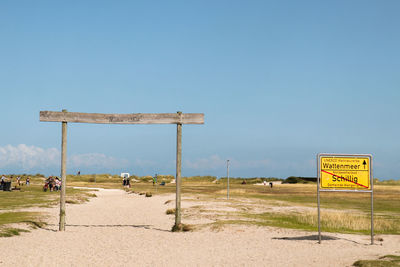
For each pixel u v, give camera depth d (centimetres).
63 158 1911
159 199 4469
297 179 12731
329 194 6356
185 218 2398
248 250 1355
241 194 5769
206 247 1421
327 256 1231
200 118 1917
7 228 1748
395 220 2564
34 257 1227
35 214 2484
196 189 7712
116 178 13162
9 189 5678
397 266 1034
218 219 2302
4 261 1162
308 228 1997
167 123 1922
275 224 2052
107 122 1942
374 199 5288
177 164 1919
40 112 1895
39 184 8394
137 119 1938
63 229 1878
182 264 1142
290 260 1180
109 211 2992
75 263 1153
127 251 1349
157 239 1619
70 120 1912
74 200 3828
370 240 1585
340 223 2227
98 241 1566
